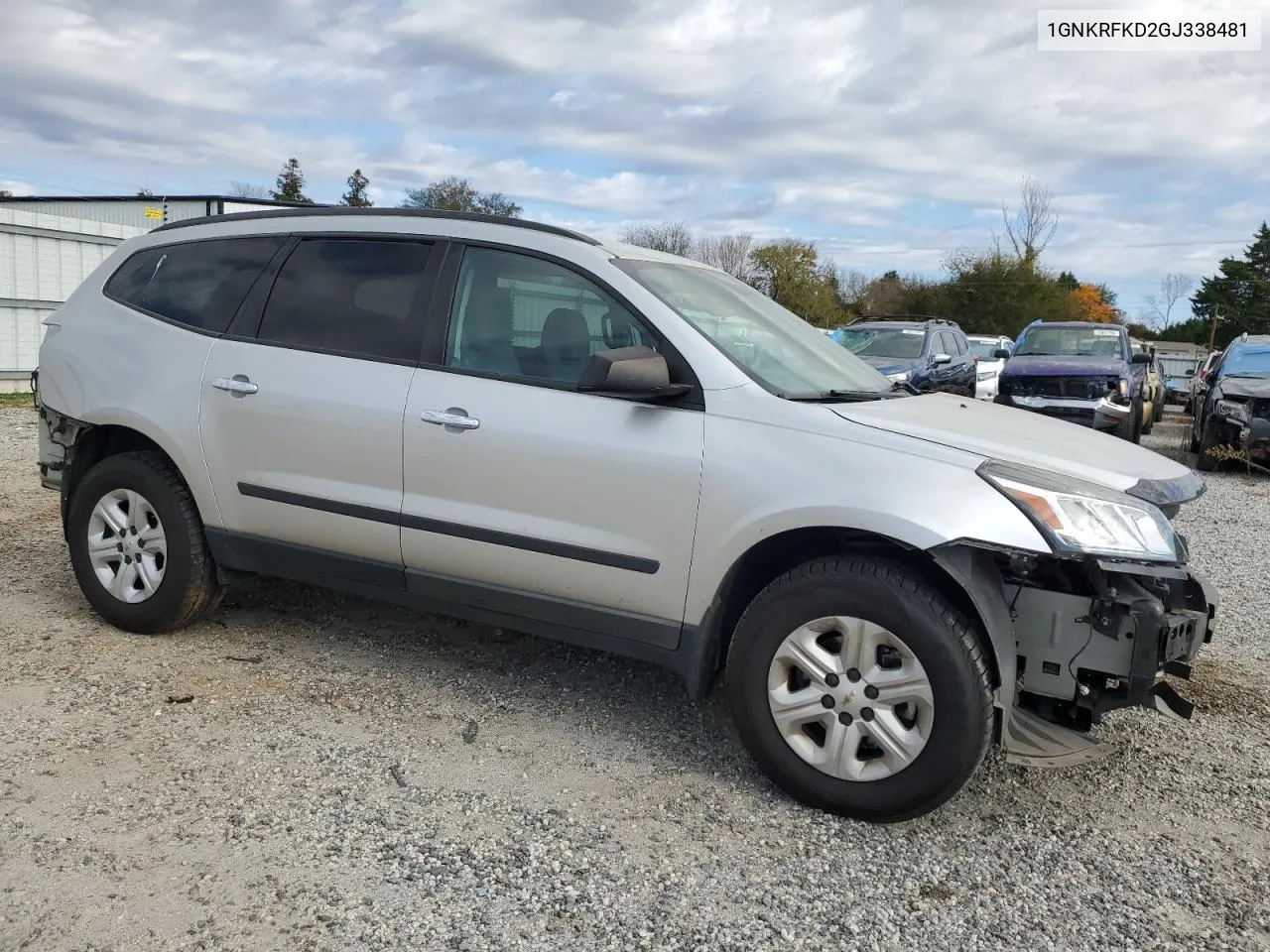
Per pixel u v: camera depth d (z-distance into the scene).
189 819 2.94
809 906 2.67
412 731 3.64
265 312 4.20
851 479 3.06
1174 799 3.38
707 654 3.37
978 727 2.92
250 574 4.52
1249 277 63.50
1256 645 5.12
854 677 3.08
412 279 3.93
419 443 3.71
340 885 2.66
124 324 4.52
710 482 3.24
